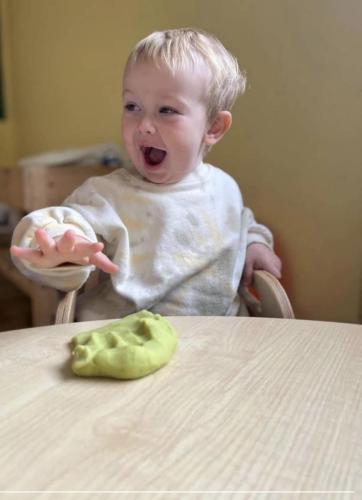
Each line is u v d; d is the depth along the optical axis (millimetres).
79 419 438
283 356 578
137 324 604
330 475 375
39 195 1547
